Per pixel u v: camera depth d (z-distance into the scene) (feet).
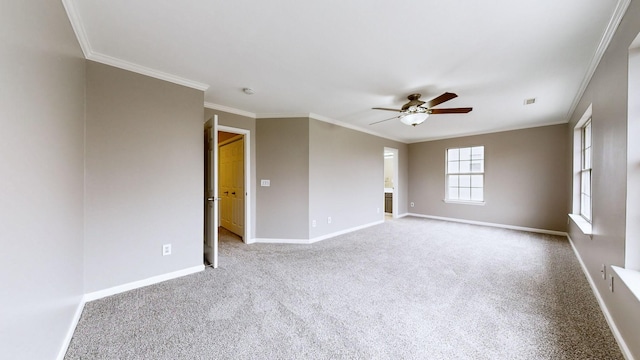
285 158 13.66
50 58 4.50
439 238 14.55
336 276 9.00
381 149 19.21
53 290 4.59
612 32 5.88
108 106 7.36
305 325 6.04
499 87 9.59
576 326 5.97
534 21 5.66
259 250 12.20
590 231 8.61
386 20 5.70
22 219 3.50
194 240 9.29
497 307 6.86
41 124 4.12
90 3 5.13
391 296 7.51
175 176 8.76
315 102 11.60
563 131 14.99
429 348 5.25
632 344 4.76
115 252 7.54
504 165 17.29
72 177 5.84
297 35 6.32
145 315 6.41
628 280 4.88
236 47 6.89
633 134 5.25
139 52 7.11
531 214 16.24
